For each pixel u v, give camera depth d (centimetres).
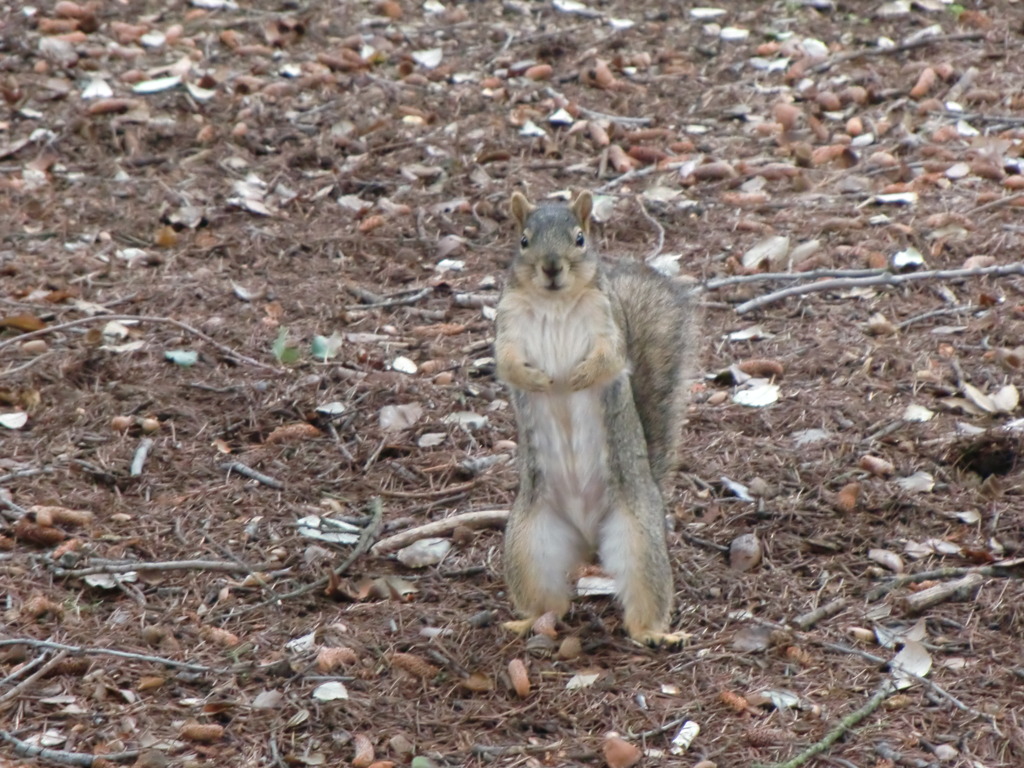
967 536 952
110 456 1091
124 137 1692
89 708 793
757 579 920
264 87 1812
